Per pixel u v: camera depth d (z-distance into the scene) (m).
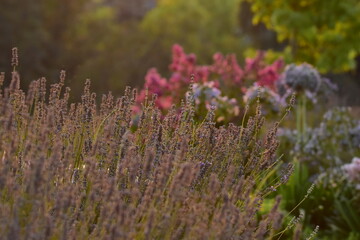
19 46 39.94
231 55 12.33
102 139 4.21
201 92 8.11
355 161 7.93
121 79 46.53
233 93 11.66
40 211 3.31
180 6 49.91
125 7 58.88
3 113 3.82
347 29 19.02
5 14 40.03
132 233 3.38
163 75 47.09
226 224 3.46
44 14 46.91
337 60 18.97
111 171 4.26
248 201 3.94
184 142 3.95
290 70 11.02
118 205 3.37
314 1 18.58
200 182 4.36
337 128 10.51
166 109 10.95
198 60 47.72
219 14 53.22
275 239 6.06
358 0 19.17
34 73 40.50
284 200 7.27
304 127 10.51
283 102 9.96
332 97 13.32
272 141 4.71
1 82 4.23
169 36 48.41
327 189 8.31
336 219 7.65
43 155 3.37
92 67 46.25
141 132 4.75
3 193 3.65
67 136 4.39
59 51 44.75
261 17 19.78
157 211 3.61
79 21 49.66
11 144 3.56
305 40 18.73
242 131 4.71
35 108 4.49
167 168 3.62
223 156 4.57
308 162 9.34
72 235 3.38
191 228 3.55
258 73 12.35
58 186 3.84
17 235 3.10
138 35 48.69
